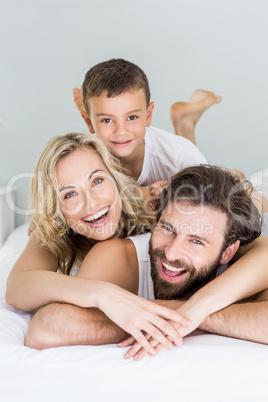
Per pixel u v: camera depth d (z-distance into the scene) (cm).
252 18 266
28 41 270
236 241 102
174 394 70
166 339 79
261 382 71
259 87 270
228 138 275
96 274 100
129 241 112
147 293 110
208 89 271
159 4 266
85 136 119
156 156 182
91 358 75
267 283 94
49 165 113
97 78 162
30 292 96
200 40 268
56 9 268
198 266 97
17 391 72
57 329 84
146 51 270
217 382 71
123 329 84
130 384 71
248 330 82
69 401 70
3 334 87
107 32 270
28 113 275
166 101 273
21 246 183
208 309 85
